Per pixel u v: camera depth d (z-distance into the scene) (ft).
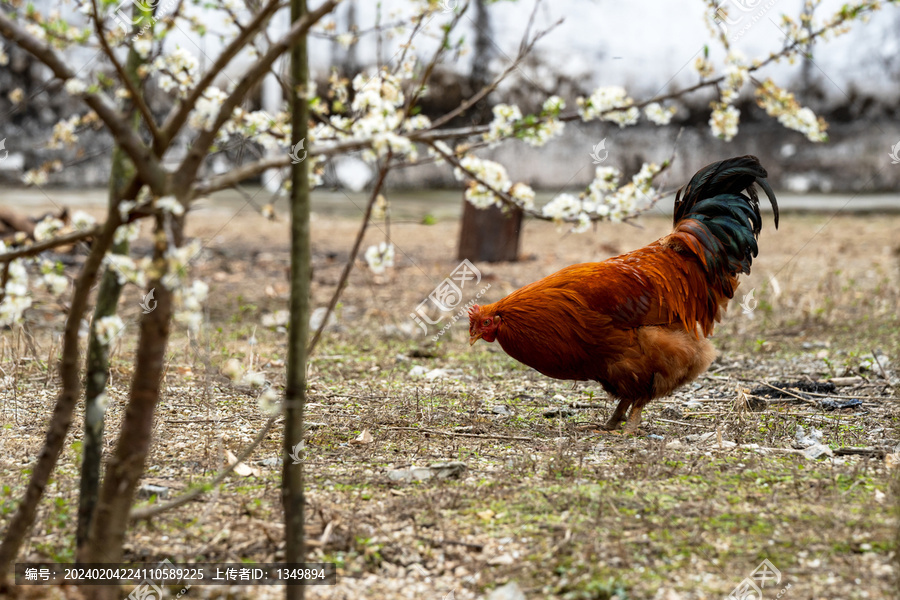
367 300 31.19
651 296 15.34
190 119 8.93
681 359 15.24
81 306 8.19
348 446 14.71
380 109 8.70
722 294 16.80
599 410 17.69
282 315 26.21
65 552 10.42
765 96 9.48
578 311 15.21
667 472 12.89
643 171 11.05
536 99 57.67
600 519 11.05
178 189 7.48
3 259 7.94
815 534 10.53
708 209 16.93
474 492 12.24
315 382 19.72
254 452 14.26
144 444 8.16
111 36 8.13
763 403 17.70
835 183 59.67
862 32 57.52
